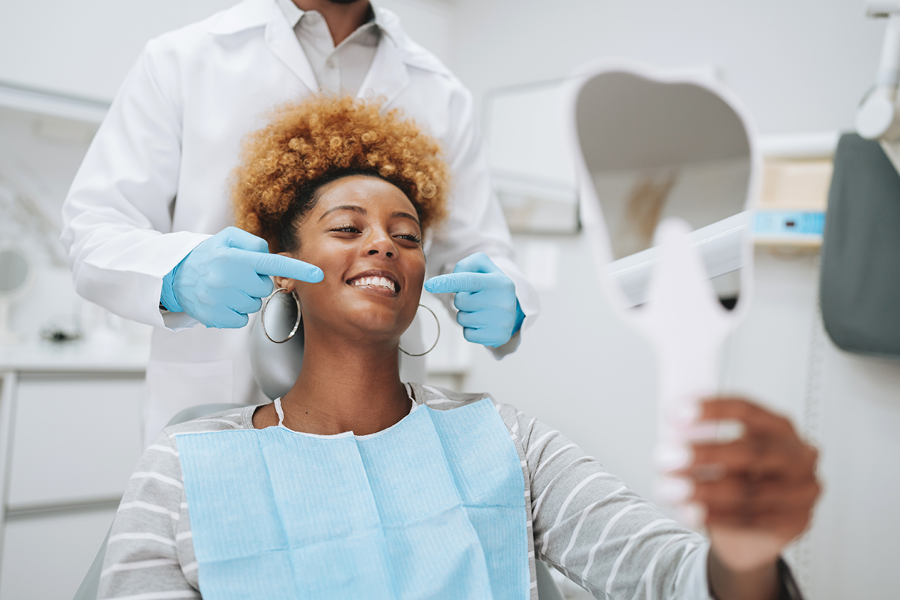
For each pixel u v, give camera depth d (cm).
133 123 108
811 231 154
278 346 98
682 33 195
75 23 196
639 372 204
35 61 191
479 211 128
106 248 94
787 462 41
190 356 112
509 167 242
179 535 69
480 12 261
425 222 105
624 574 69
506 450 84
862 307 142
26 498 175
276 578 68
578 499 78
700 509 42
